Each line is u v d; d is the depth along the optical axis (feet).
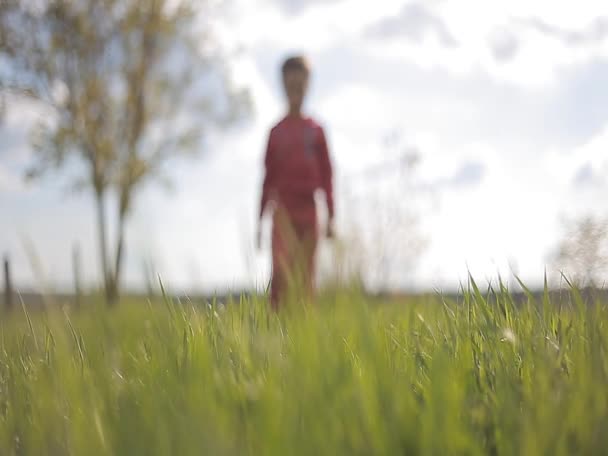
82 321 3.68
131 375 4.41
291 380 3.13
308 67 13.53
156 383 3.65
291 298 4.87
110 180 53.67
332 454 2.47
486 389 3.83
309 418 2.67
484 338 4.54
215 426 2.54
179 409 3.00
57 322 3.18
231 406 3.20
